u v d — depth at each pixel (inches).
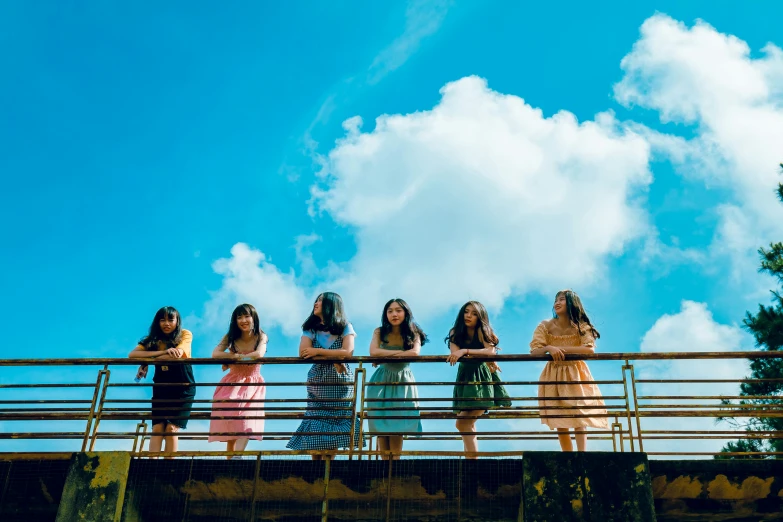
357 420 288.2
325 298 307.6
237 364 300.4
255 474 272.8
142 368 307.0
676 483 264.7
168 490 272.5
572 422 288.5
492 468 268.2
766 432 279.0
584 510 254.1
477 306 305.9
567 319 304.2
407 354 293.1
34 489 275.6
